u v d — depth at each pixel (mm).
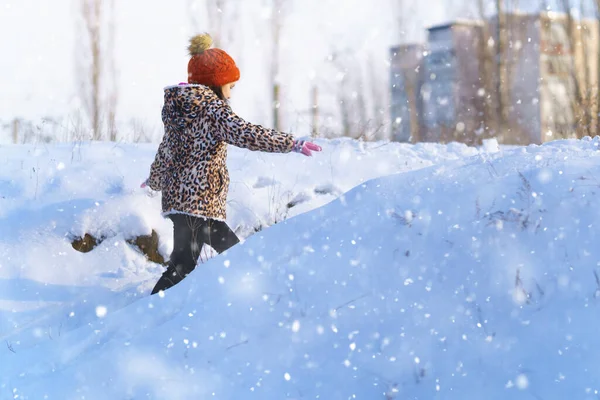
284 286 4473
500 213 4336
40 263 6582
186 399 3893
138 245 7055
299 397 3793
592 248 3898
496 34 28172
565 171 4457
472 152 9195
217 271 4781
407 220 4602
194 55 5988
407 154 9031
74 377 4207
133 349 4277
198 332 4312
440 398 3578
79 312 5934
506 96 27047
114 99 19359
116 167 7883
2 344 5309
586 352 3469
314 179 8188
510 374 3539
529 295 3850
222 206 5891
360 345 3975
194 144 5734
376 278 4316
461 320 3898
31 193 7320
